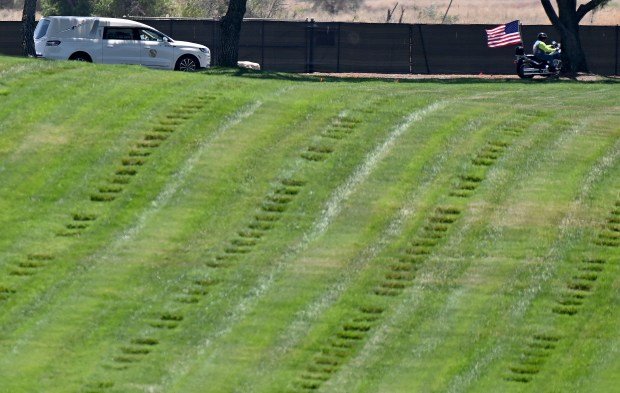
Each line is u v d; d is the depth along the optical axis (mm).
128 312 53781
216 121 77000
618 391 47125
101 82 84438
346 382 47906
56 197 66125
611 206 65438
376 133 76062
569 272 57719
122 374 48531
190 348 50719
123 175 68750
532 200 66000
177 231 62281
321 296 55188
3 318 53219
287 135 74938
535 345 51000
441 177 69062
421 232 62031
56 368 48938
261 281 56750
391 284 56406
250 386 47562
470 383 47688
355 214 64188
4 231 62000
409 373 48594
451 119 79562
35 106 78625
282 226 62906
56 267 58188
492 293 55594
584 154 73750
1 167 69562
